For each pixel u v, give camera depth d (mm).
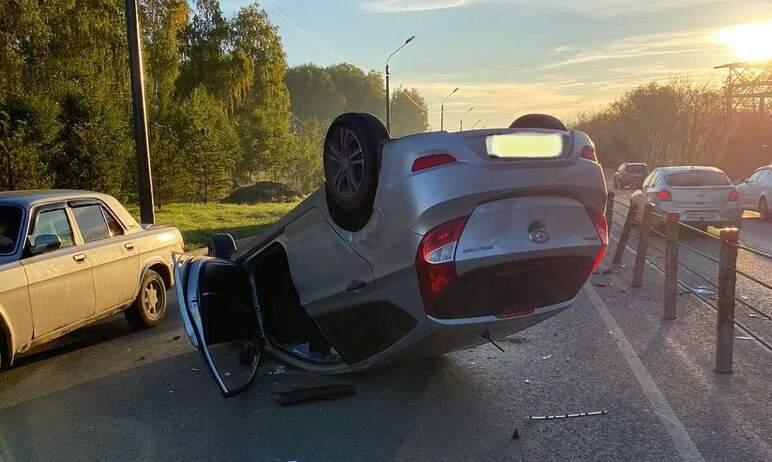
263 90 52781
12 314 5773
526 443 4438
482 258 4371
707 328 7305
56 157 18828
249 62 48469
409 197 4359
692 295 9086
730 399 5137
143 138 15430
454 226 4344
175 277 5656
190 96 40406
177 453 4422
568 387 5488
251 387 5730
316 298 5465
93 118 20141
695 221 15094
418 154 4367
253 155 49281
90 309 6898
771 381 5527
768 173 19672
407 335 4824
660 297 8953
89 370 6418
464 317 4621
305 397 5352
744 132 50500
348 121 4742
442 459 4230
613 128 80750
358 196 4680
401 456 4289
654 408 4988
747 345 6602
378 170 4586
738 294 9008
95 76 21594
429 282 4406
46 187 17516
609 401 5156
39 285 6121
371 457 4285
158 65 30547
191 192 31828
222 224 20859
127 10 15055
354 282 4992
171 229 8914
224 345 7078
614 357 6273
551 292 4895
